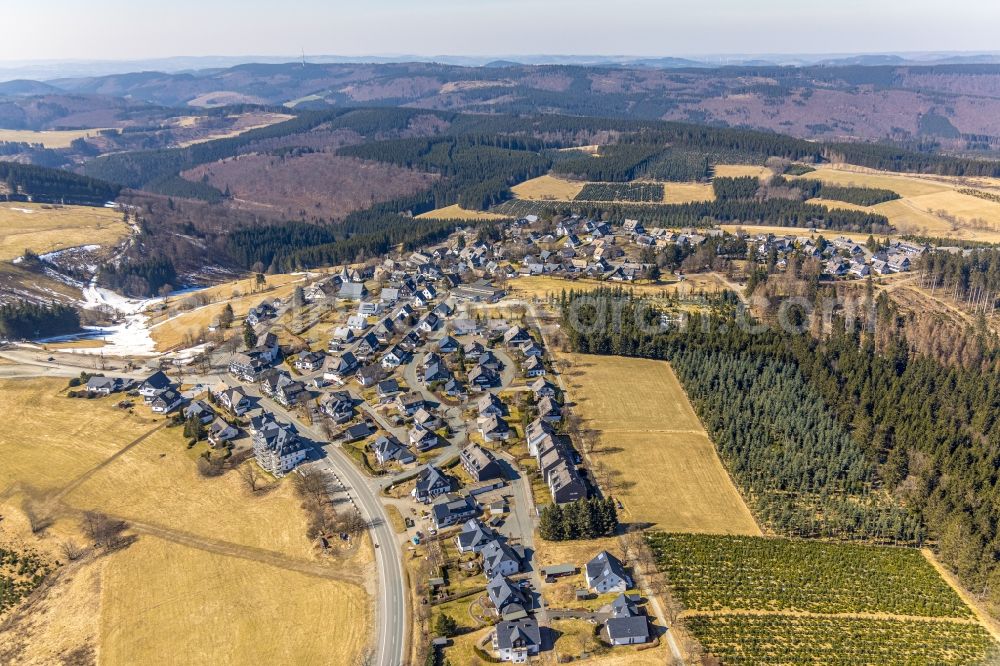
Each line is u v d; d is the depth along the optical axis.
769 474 154.12
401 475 154.75
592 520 133.00
